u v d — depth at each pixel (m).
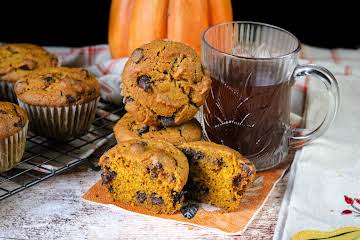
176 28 0.78
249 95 0.66
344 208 0.64
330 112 0.69
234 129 0.68
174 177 0.62
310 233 0.60
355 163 0.69
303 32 1.08
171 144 0.64
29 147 0.72
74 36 1.03
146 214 0.63
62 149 0.72
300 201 0.64
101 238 0.61
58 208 0.64
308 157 0.69
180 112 0.66
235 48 0.73
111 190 0.64
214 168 0.63
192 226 0.62
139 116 0.67
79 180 0.68
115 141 0.72
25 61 0.77
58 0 1.00
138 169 0.63
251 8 1.07
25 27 1.01
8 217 0.63
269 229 0.63
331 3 1.06
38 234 0.61
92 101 0.72
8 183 0.67
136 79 0.66
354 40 1.07
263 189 0.67
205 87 0.66
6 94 0.77
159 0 0.77
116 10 0.82
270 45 0.72
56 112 0.71
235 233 0.62
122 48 0.83
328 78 0.67
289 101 0.68
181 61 0.66
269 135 0.68
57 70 0.73
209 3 0.79
